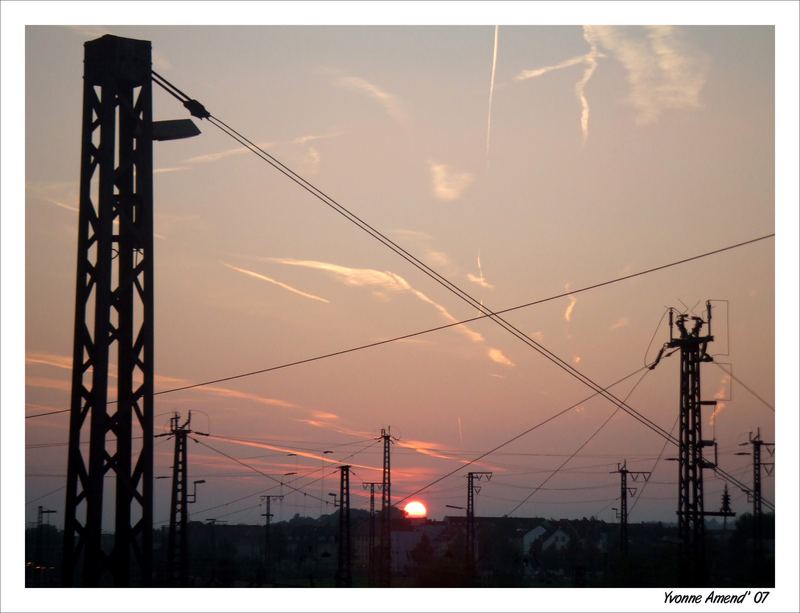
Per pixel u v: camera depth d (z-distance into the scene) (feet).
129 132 84.53
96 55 83.87
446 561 200.03
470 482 267.18
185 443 201.98
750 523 265.75
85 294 81.51
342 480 225.15
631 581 197.06
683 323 156.46
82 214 82.48
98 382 79.36
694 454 152.87
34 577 208.13
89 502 78.38
